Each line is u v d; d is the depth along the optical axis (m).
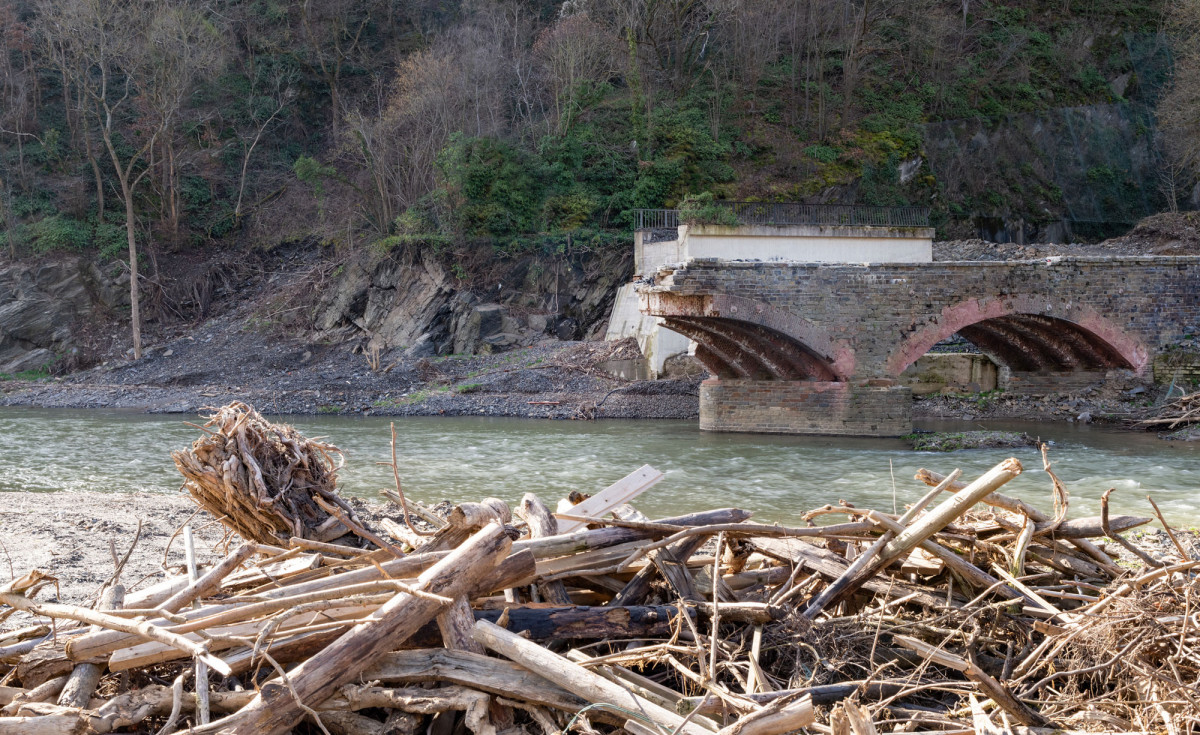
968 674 4.28
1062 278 26.16
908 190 49.72
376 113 54.31
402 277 42.00
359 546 7.02
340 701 4.09
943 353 31.91
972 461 20.48
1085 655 4.85
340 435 26.27
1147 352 27.19
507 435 26.27
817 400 25.58
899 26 55.28
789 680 4.62
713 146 47.28
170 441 24.94
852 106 51.94
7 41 50.50
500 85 48.84
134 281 42.62
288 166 53.53
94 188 49.28
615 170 46.22
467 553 4.48
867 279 24.72
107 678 4.41
